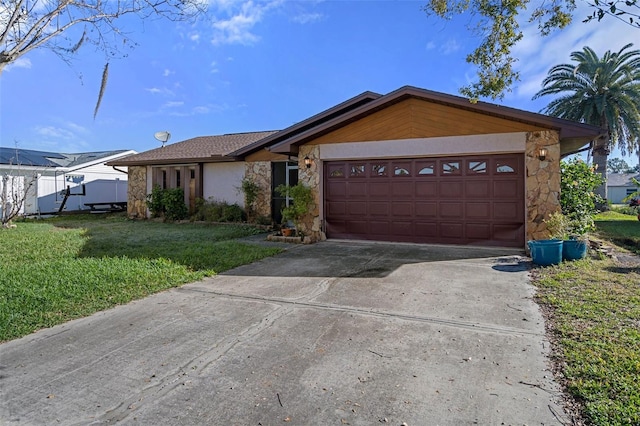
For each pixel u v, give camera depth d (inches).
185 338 151.7
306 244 376.2
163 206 624.7
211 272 255.8
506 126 325.4
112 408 105.0
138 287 218.4
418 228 369.7
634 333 142.3
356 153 382.0
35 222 592.7
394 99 354.3
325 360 131.5
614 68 740.0
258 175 550.0
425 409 102.0
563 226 299.0
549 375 117.6
